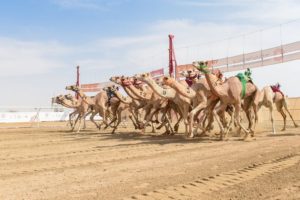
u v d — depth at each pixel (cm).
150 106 1867
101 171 744
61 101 2367
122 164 830
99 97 2170
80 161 895
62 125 3058
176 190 562
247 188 567
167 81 1373
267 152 967
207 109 1440
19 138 1694
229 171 708
